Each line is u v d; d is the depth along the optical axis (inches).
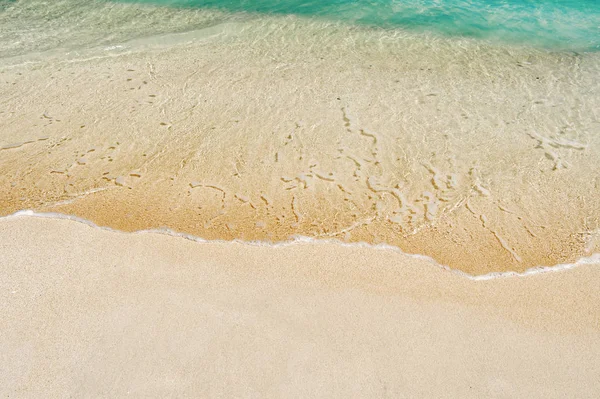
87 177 196.4
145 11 374.9
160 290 140.6
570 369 122.2
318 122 236.4
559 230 174.2
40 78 272.7
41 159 206.2
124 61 295.4
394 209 183.2
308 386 115.6
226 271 149.0
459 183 197.5
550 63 299.9
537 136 227.0
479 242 167.9
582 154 214.4
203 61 297.6
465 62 301.0
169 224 171.3
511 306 140.6
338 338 127.9
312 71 287.3
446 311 137.9
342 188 193.8
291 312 135.1
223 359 121.1
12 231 162.6
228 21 356.8
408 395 114.7
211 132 227.8
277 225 173.5
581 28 348.5
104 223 169.8
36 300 135.8
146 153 212.2
